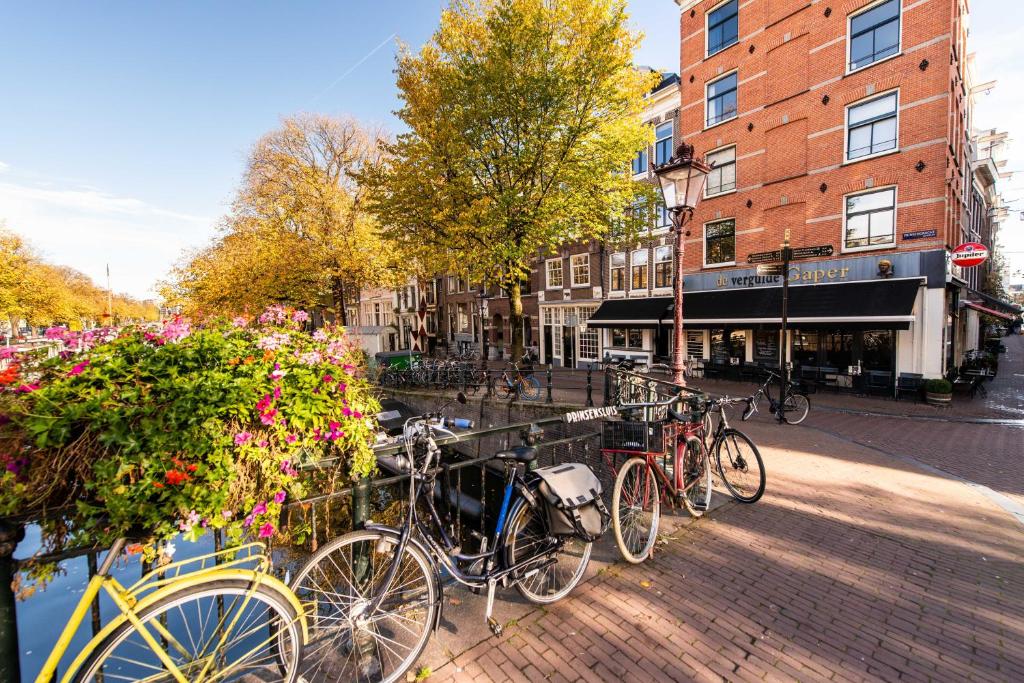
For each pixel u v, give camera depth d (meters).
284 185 19.95
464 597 3.04
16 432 1.68
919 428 8.84
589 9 10.20
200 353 2.14
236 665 2.01
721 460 5.18
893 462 6.45
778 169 14.50
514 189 10.80
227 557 2.11
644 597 3.07
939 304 11.55
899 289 11.72
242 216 20.64
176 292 22.09
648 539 3.60
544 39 10.30
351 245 18.91
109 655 1.66
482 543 2.94
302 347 2.42
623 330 19.77
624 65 10.41
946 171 11.56
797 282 14.00
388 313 41.06
